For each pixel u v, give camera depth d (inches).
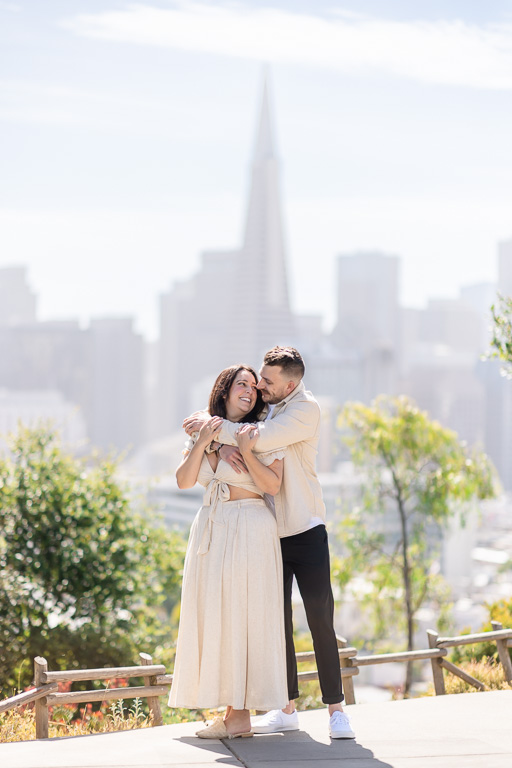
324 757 156.6
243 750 161.6
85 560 544.1
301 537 174.4
